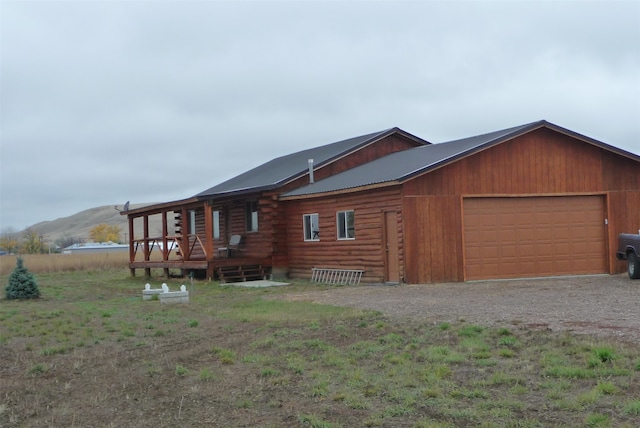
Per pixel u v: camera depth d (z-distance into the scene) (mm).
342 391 8102
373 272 20828
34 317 15641
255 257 25922
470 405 7273
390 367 9016
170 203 26594
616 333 9531
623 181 22031
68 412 8078
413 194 19625
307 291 19406
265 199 24812
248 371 9430
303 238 24172
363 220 21250
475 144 21219
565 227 21344
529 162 20969
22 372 10203
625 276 20422
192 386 8852
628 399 6957
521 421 6648
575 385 7613
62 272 36219
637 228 22047
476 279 20219
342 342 10820
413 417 7051
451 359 8984
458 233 20078
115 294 21562
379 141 27141
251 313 14727
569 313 11719
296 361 9688
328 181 24344
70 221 189625
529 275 20797
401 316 12648
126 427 7418
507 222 20703
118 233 115688
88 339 12555
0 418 7941
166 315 15156
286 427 7070
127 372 9875
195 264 24875
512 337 9906
